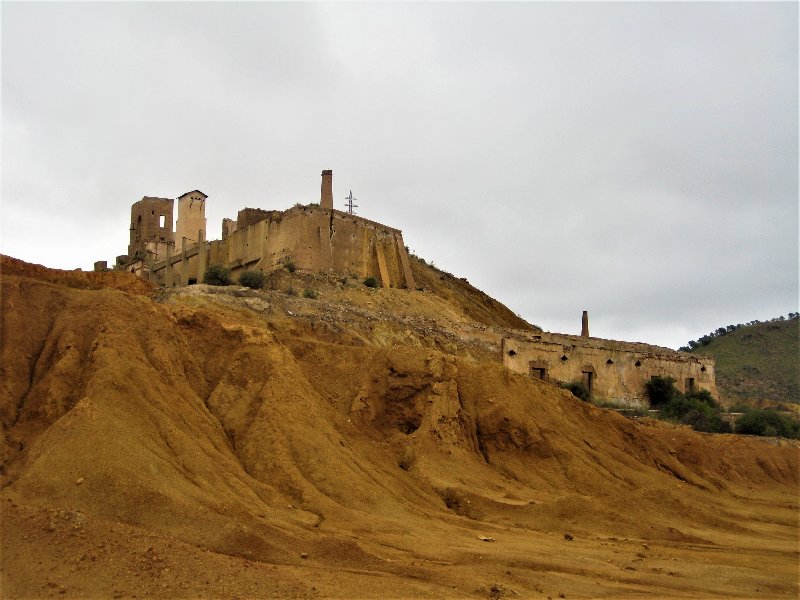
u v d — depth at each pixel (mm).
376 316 52094
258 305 46500
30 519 17609
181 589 16578
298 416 29266
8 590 15531
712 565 24859
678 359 68938
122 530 18594
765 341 122250
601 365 62906
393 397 36344
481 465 34625
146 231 80312
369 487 27422
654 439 44938
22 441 23875
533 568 22453
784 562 26328
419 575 20078
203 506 21625
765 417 60500
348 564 20328
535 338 58688
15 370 26719
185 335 32438
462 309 77125
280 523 22594
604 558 24547
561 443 37469
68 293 30672
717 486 43562
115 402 24938
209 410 29484
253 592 17062
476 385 38312
